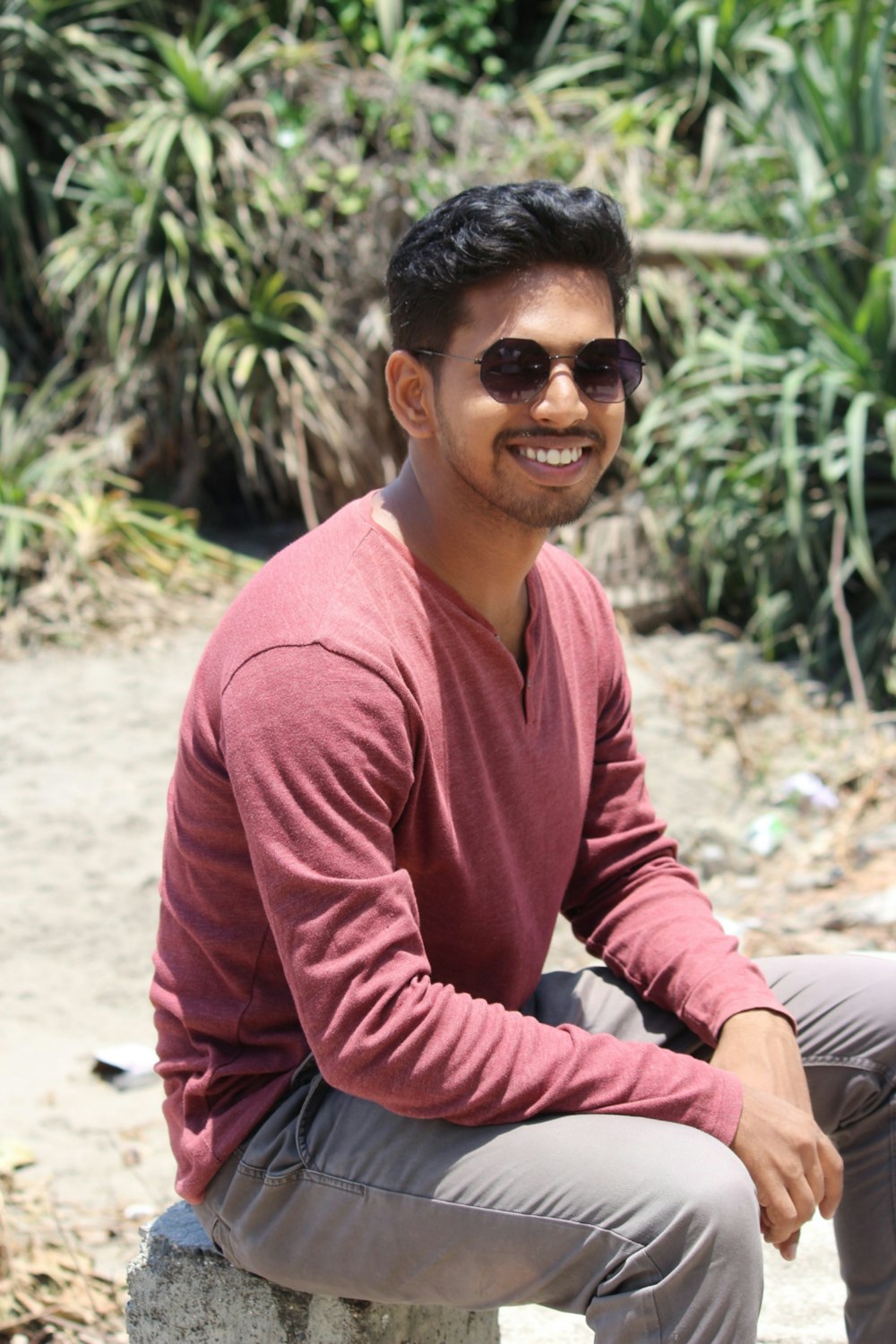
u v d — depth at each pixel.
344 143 6.45
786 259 5.51
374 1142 1.65
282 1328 1.84
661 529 5.56
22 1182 2.90
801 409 5.43
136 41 7.18
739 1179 1.55
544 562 1.99
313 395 6.03
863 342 5.36
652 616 5.54
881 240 5.59
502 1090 1.59
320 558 1.71
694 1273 1.52
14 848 4.22
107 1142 3.08
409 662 1.67
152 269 6.17
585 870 2.06
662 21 7.28
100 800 4.44
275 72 6.73
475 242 1.68
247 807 1.60
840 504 5.12
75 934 3.90
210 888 1.74
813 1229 2.65
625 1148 1.57
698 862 4.29
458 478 1.75
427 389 1.77
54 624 5.46
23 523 5.73
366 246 6.10
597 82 7.58
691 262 5.83
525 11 8.17
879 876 4.11
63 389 6.66
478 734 1.76
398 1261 1.66
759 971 1.90
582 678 1.98
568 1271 1.59
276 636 1.62
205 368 6.18
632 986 1.99
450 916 1.77
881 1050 1.89
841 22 6.03
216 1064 1.75
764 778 4.66
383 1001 1.55
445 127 6.66
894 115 5.95
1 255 6.82
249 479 6.51
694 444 5.46
